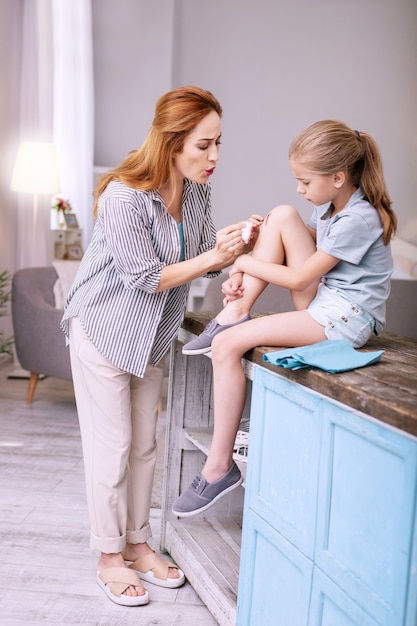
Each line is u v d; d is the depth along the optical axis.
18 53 5.98
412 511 1.35
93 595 2.41
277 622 1.90
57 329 4.67
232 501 2.84
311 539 1.73
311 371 1.70
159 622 2.27
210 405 2.76
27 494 3.27
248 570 2.05
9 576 2.50
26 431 4.23
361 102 7.20
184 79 7.21
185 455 2.75
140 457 2.51
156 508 3.23
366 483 1.51
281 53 7.16
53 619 2.24
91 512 2.40
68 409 4.77
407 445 1.37
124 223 2.14
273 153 7.23
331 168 1.97
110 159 7.27
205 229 2.49
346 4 7.12
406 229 7.15
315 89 7.19
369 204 2.03
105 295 2.27
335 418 1.62
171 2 7.04
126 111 7.21
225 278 4.24
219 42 7.16
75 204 6.70
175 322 2.40
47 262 6.09
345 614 1.59
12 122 5.95
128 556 2.56
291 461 1.83
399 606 1.39
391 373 1.73
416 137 7.18
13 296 4.88
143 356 2.28
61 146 6.63
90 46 6.64
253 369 2.05
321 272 2.02
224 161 7.21
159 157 2.16
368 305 2.04
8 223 5.92
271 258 2.14
